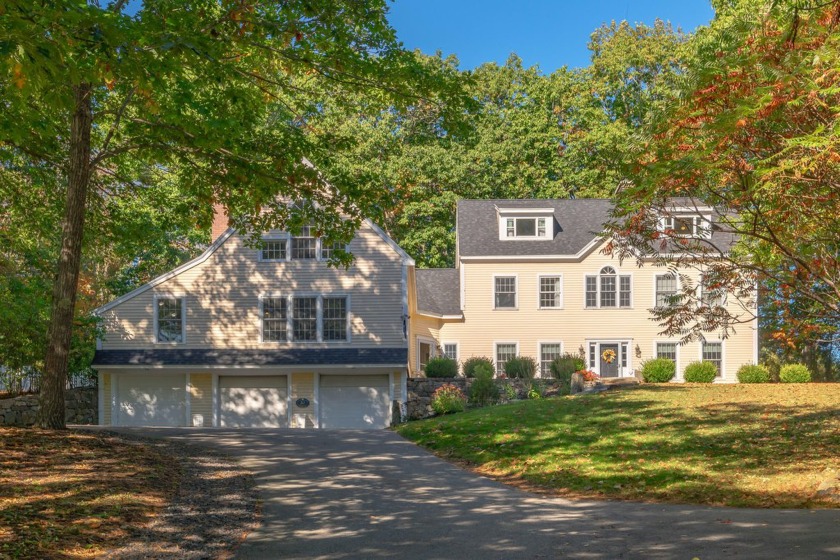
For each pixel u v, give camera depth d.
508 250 39.97
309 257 32.97
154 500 11.65
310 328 32.81
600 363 39.28
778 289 15.30
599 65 50.09
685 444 17.14
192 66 13.59
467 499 12.79
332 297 32.88
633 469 15.02
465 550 9.17
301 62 15.69
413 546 9.42
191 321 32.91
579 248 39.84
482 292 39.97
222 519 10.89
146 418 33.03
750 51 10.77
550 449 17.41
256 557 8.96
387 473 15.37
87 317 30.78
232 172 17.80
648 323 39.16
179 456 16.17
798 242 12.27
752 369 35.50
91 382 34.78
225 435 21.19
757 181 10.95
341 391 33.00
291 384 32.94
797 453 15.71
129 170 23.06
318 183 18.36
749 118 10.45
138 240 23.00
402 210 48.78
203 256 33.09
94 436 17.53
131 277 40.19
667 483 13.81
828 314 14.01
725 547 8.79
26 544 8.75
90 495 11.41
